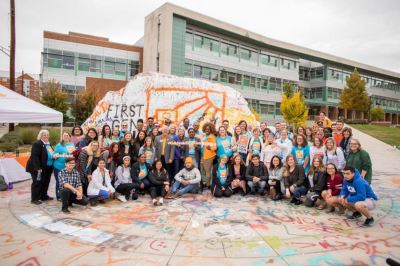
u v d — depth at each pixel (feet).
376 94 186.19
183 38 96.17
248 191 26.21
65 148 22.88
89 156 22.71
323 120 33.32
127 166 24.17
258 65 125.29
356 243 15.31
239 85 118.32
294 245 14.98
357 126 103.81
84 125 40.24
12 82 48.19
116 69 104.99
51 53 94.79
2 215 19.33
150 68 100.01
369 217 18.24
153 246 14.69
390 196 26.58
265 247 14.70
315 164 22.39
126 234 16.21
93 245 14.73
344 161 22.91
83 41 99.14
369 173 21.06
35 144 21.95
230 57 114.11
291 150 25.63
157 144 26.63
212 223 18.20
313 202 22.15
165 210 20.88
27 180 30.22
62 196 20.01
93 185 22.06
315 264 12.97
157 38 96.02
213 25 102.32
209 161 27.04
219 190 24.76
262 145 27.63
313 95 159.43
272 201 23.81
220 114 37.52
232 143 27.37
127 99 38.86
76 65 98.43
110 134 27.61
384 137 81.41
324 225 18.12
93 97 86.94
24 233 16.24
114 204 22.38
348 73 164.66
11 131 55.47
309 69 160.76
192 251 14.17
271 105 131.54
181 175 25.73
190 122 36.70
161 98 38.04
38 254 13.70
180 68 96.02
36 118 30.50
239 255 13.78
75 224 17.74
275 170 24.82
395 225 18.35
